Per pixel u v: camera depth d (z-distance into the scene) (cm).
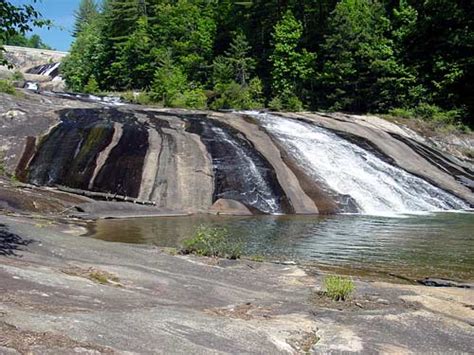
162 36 7069
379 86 4872
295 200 2456
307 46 5884
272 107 5312
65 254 1148
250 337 734
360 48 4991
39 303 730
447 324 866
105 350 597
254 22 6688
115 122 2961
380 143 3397
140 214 2189
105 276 1002
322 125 3556
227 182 2503
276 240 1709
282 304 945
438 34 5038
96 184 2441
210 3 7338
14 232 1280
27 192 2161
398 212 2488
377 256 1488
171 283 1023
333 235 1819
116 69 7369
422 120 4262
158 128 2956
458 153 3828
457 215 2384
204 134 2952
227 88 5575
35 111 3098
